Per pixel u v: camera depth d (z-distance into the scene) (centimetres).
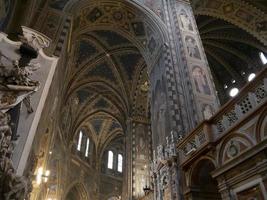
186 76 1226
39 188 1145
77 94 2352
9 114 517
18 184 465
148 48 1609
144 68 2041
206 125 784
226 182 662
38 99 603
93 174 2625
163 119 1175
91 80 2159
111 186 2736
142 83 2088
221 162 699
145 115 2095
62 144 2117
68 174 2244
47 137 1214
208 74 1291
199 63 1323
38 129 655
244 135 638
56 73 834
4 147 467
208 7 1842
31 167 718
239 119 657
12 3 770
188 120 1061
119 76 2105
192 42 1429
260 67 1975
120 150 3092
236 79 2188
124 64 2077
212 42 2169
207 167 823
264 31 1639
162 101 1239
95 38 1914
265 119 584
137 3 1577
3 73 518
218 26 2081
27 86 536
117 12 1641
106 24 1695
